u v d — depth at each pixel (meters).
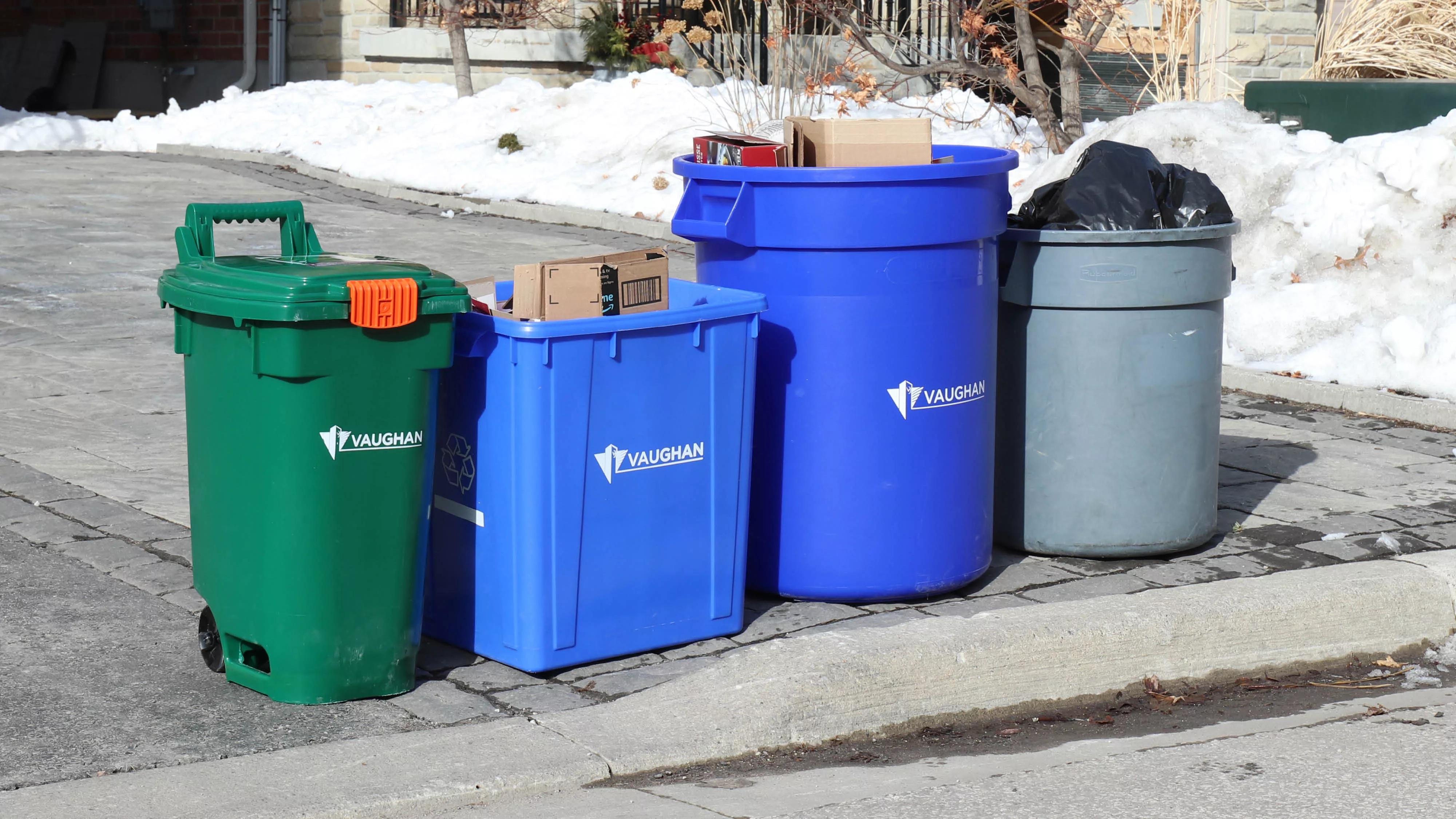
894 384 5.08
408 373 4.33
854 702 4.47
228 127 18.41
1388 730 4.53
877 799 3.96
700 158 5.37
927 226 4.98
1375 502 6.62
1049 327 5.62
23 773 3.94
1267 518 6.37
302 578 4.32
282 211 4.74
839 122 5.15
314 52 20.38
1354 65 13.20
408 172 15.95
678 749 4.22
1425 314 9.11
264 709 4.41
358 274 4.25
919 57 15.86
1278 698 4.89
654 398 4.70
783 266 5.03
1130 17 15.44
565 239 13.27
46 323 9.49
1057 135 13.97
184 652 4.81
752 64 18.45
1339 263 9.57
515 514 4.59
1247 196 10.29
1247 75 16.80
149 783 3.87
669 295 5.12
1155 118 11.19
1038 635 4.74
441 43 19.39
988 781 4.10
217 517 4.43
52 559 5.59
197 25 21.05
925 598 5.36
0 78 21.39
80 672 4.63
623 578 4.77
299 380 4.18
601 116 16.42
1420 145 9.60
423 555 4.53
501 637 4.75
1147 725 4.62
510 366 4.50
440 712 4.43
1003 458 5.80
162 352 8.87
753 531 5.29
